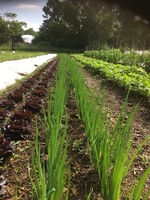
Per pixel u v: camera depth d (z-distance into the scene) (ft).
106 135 7.34
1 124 13.43
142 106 18.88
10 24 206.18
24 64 52.21
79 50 189.37
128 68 35.12
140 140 12.40
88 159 10.09
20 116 13.80
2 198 7.37
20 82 27.99
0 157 9.61
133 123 15.02
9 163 9.45
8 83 27.78
